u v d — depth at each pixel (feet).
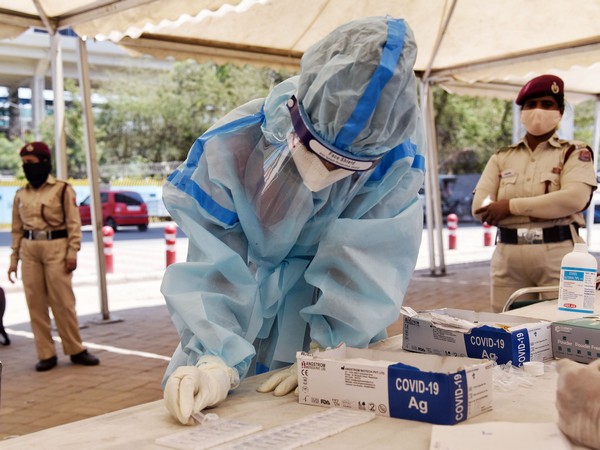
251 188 6.05
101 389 16.08
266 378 6.02
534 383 5.46
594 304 8.52
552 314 8.18
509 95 29.50
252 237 6.28
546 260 12.25
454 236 47.88
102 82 87.56
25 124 95.25
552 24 21.16
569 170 12.17
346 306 6.14
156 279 37.06
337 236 6.09
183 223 6.08
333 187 6.07
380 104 4.92
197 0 16.62
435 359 5.06
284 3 19.89
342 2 20.39
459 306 25.67
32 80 93.45
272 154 5.90
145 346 20.33
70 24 19.92
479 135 90.27
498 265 12.96
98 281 23.91
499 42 23.27
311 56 5.21
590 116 74.33
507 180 12.89
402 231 6.26
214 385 4.99
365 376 4.81
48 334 17.97
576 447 3.97
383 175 6.27
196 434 4.42
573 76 28.22
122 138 88.84
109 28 19.08
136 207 74.49
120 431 4.58
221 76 87.45
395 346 6.91
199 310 5.72
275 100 5.84
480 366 4.72
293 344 6.93
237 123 6.06
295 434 4.30
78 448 4.25
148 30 19.13
